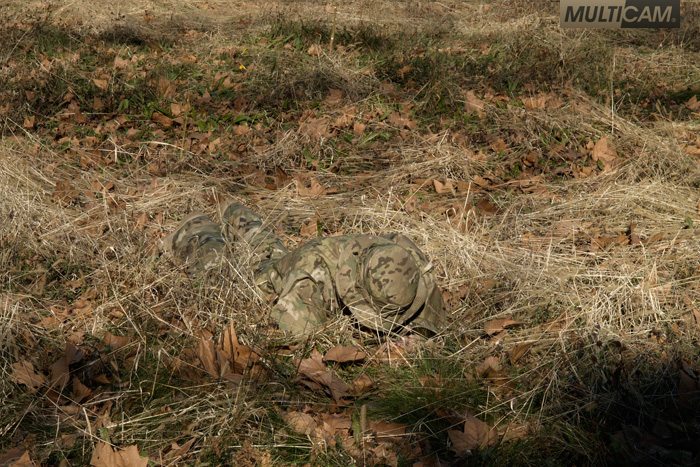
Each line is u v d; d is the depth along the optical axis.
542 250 5.32
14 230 5.16
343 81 8.91
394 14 13.16
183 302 4.50
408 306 4.23
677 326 4.45
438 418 3.66
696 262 5.14
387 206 5.69
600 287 4.71
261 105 8.29
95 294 4.70
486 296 4.72
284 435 3.56
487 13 13.29
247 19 12.34
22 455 3.35
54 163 6.66
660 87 9.40
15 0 12.98
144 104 8.19
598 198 6.11
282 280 4.49
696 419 3.75
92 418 3.66
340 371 4.10
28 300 4.61
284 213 5.67
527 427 3.64
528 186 6.54
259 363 3.95
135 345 4.13
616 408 3.81
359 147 7.25
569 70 9.48
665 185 6.33
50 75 8.59
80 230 5.33
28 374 3.84
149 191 6.22
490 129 7.57
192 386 3.80
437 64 9.39
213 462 3.40
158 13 12.77
